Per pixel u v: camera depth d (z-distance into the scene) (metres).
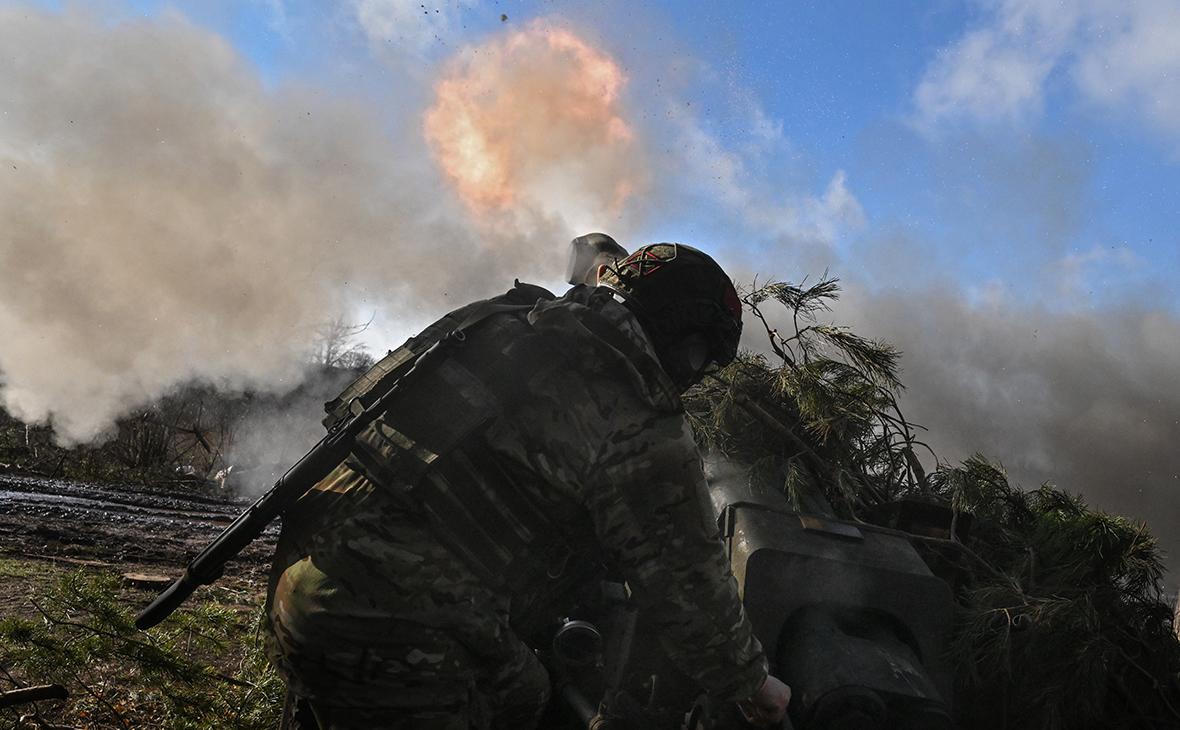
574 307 1.74
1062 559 3.13
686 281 1.87
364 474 1.70
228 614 3.30
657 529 1.66
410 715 1.65
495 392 1.70
